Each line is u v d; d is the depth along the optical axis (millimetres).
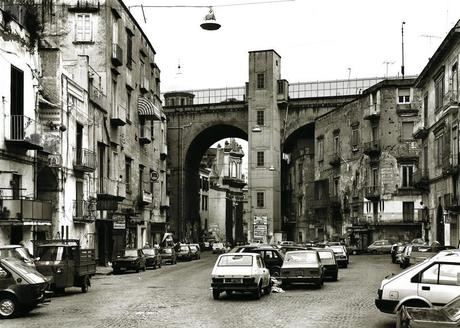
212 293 22188
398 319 9797
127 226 47781
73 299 20844
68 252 22484
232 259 21250
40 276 17125
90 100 39531
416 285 13781
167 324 14289
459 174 37281
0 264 16438
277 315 15938
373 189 63438
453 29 35906
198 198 87938
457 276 13547
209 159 104000
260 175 75375
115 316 15945
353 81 77938
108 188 42875
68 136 35281
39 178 33250
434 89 43625
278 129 77562
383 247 59719
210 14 20875
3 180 27094
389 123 62406
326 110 76938
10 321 15344
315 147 77812
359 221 64500
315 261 25016
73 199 36094
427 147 46344
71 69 38688
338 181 71562
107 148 43500
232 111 79062
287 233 85500
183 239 77125
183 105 80500
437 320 8984
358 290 23797
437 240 43375
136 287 25781
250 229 75062
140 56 54219
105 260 42188
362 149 65938
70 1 43688
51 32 43625
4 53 27359
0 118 26984
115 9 45031
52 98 33531
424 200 48562
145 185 55500
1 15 27047
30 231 29703
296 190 83062
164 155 63719
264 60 76250
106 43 43594
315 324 14234
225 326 13852
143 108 52906
